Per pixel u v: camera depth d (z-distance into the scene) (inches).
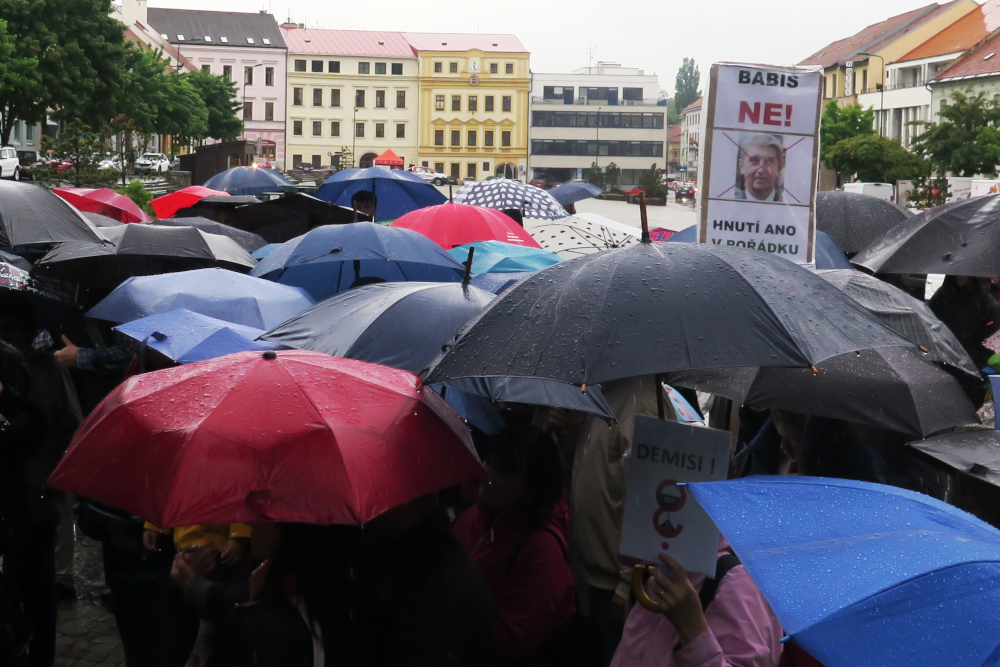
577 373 96.1
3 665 139.5
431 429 109.1
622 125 4429.1
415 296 169.9
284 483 98.2
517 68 4151.1
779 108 182.2
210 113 2935.5
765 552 79.5
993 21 2566.4
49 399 182.1
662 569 97.0
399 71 4106.8
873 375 133.7
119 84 1653.5
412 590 105.3
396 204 532.4
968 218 216.2
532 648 126.1
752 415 179.6
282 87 4018.2
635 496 100.7
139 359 173.6
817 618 72.8
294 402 104.7
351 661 105.0
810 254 183.2
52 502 179.0
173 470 98.3
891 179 1756.9
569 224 393.7
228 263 291.1
